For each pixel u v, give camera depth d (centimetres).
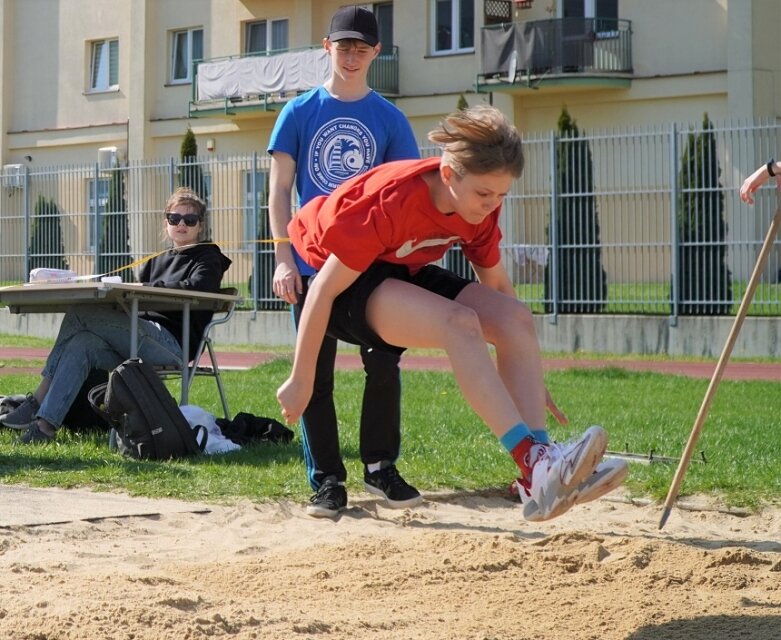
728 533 625
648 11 3181
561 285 2198
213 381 1499
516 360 462
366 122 665
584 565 494
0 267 2756
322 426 657
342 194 455
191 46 3950
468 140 421
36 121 4269
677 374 1723
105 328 891
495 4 3384
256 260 2461
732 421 1077
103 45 4141
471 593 454
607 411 1159
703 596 451
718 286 2062
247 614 404
